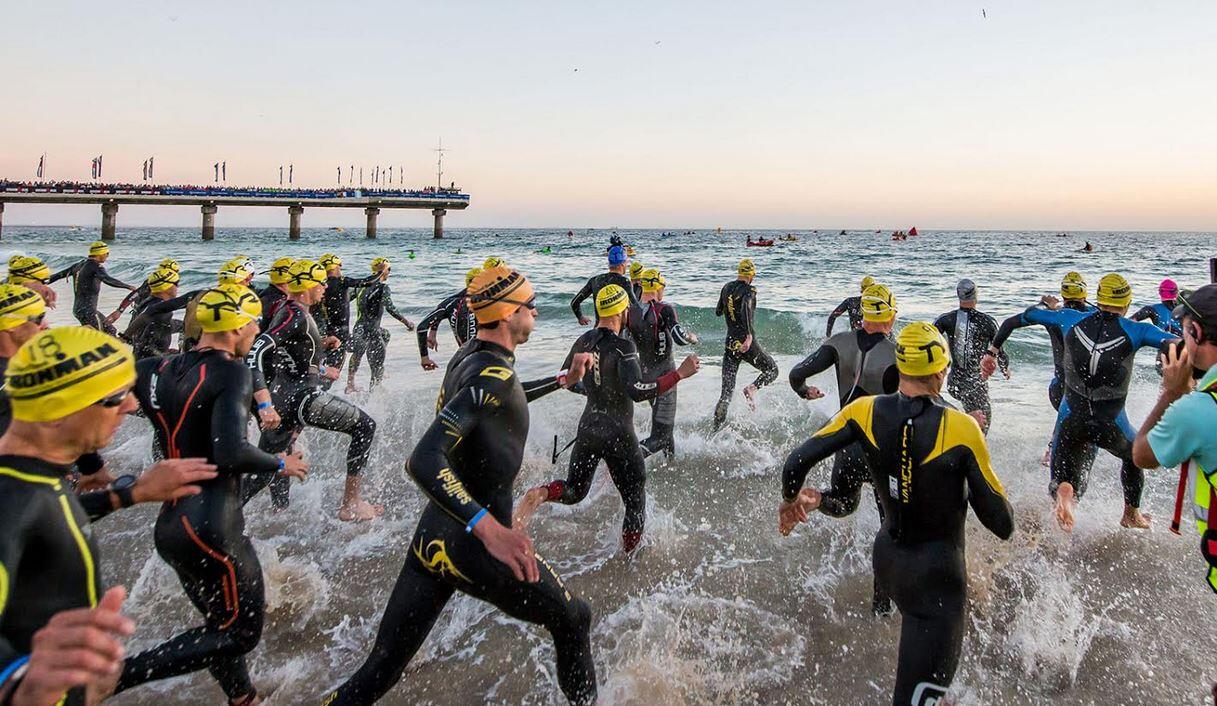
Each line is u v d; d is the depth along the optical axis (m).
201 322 3.15
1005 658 3.55
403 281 24.16
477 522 2.50
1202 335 2.43
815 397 5.20
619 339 4.55
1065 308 6.12
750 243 65.69
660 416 6.55
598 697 3.18
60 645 1.33
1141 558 4.59
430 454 2.54
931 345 2.84
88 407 1.83
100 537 4.96
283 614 3.99
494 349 2.90
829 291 23.09
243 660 3.13
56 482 1.83
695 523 5.26
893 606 3.96
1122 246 72.00
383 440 7.21
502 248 57.12
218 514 3.01
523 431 2.92
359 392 9.15
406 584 2.83
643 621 3.89
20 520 1.70
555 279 26.61
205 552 2.97
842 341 4.74
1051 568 4.45
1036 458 6.57
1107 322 5.00
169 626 3.85
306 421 5.18
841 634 3.78
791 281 27.05
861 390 4.62
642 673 3.37
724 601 4.13
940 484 2.81
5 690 1.37
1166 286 7.70
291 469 3.28
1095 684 3.33
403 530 5.17
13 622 1.74
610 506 5.56
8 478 1.74
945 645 2.75
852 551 4.77
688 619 3.93
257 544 4.53
